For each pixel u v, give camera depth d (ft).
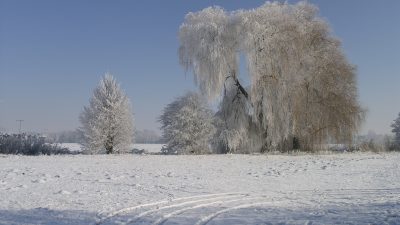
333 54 126.82
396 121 190.19
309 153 120.37
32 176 60.80
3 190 47.26
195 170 75.20
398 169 81.76
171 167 79.61
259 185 57.88
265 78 120.88
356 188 56.08
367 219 33.91
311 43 127.34
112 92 131.03
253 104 122.83
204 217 35.17
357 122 128.06
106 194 46.47
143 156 104.68
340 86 126.41
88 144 127.44
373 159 104.88
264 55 121.19
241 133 124.06
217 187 54.60
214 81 122.72
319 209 39.60
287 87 120.57
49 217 33.76
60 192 46.83
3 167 72.84
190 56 125.70
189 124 124.77
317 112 124.77
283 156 110.11
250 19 122.31
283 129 121.39
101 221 32.83
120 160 92.17
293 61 121.90
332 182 62.28
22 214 34.68
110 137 129.59
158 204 41.39
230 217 35.32
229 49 124.77
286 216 35.68
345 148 141.49
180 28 127.95
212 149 127.85
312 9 131.85
